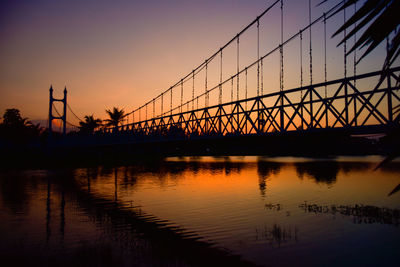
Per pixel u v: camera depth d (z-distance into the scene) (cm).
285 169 4922
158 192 2588
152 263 995
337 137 1717
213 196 2367
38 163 5734
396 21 204
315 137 1791
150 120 3409
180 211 1816
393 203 2016
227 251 1106
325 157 8838
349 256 1042
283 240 1229
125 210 1862
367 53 223
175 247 1148
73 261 1013
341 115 1384
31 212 1822
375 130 1248
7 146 6662
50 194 2502
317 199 2203
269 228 1406
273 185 3014
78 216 1711
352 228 1383
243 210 1817
